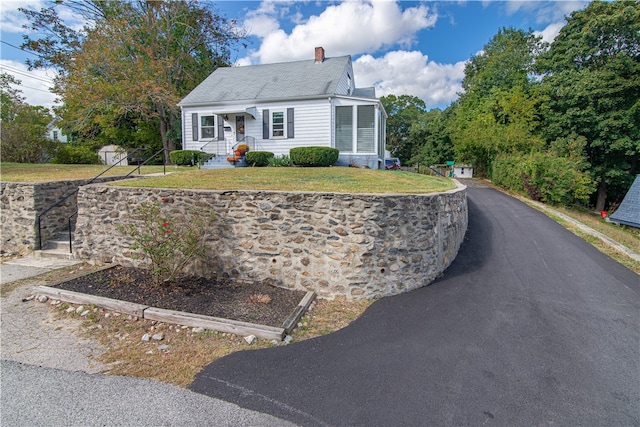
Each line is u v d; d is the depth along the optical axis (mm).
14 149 20219
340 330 4488
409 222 5883
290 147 15859
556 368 3631
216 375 3443
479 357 3824
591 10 21750
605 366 3680
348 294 5520
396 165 21156
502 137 19938
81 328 4406
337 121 15281
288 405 3004
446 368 3607
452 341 4180
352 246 5523
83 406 2943
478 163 22766
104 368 3541
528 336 4312
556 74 22719
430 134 34844
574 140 19828
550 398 3148
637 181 16609
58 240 8203
